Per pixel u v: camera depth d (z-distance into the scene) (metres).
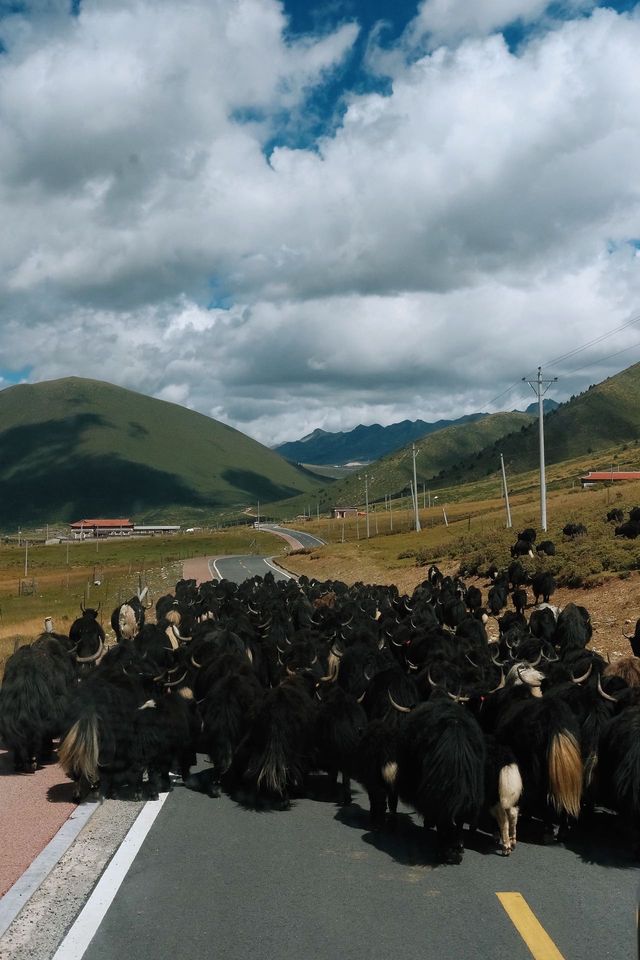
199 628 20.53
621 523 49.47
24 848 8.00
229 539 152.88
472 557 44.72
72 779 9.99
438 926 6.32
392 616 24.28
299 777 9.84
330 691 11.37
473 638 20.61
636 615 22.88
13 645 23.61
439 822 7.84
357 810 9.79
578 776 8.36
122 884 7.14
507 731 8.98
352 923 6.37
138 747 9.90
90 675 12.20
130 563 103.25
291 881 7.25
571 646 18.44
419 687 13.04
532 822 9.23
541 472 51.97
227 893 6.95
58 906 6.66
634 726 8.41
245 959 5.78
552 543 40.00
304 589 35.31
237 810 9.63
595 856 8.05
